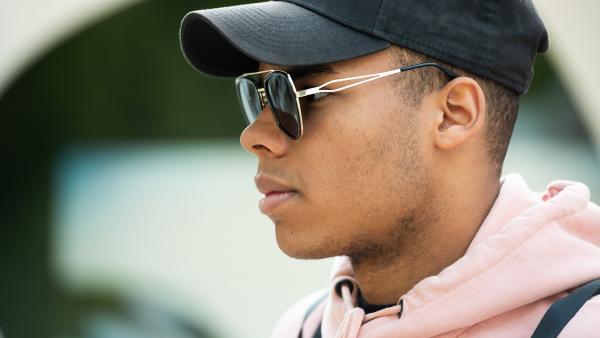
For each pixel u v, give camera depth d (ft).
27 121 35.55
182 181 34.32
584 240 6.86
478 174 7.27
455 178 7.17
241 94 7.86
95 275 32.99
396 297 7.34
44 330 32.94
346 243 7.04
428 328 6.56
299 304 8.93
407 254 7.18
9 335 32.96
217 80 34.76
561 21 21.47
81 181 35.29
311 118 6.91
